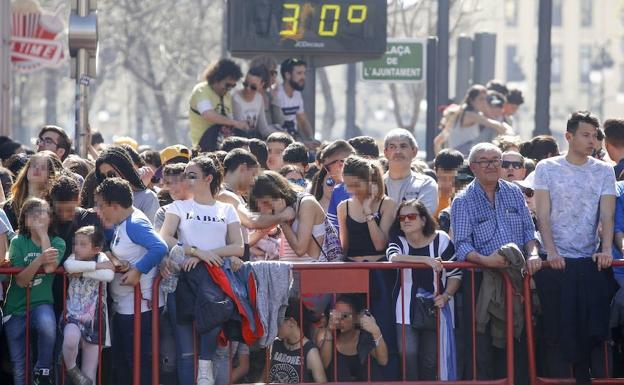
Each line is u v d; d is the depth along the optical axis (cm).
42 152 2130
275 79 3131
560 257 2070
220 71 2961
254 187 2117
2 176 2353
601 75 14075
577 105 17600
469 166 2277
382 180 2147
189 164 2031
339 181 2323
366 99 18338
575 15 17550
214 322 1955
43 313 1983
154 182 2572
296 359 2094
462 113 3512
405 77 4194
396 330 2089
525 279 2080
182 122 10331
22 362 2005
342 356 2106
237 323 1997
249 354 2106
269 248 2197
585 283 2072
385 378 2097
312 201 2138
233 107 3030
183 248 1991
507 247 2020
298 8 3312
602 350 2144
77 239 1956
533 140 2652
